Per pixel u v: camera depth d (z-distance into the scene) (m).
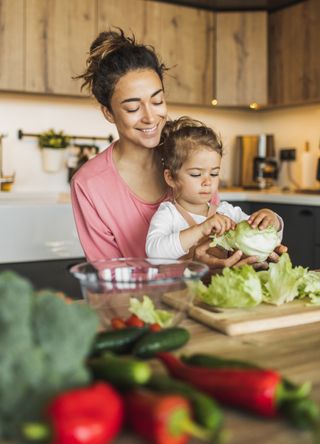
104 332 0.73
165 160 1.46
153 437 0.45
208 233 1.24
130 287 0.81
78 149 3.33
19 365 0.46
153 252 1.29
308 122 3.69
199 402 0.47
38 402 0.45
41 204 2.45
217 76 3.51
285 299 1.01
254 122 4.08
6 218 2.38
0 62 2.86
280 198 2.97
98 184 1.45
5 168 3.17
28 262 2.44
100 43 1.41
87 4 3.02
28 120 3.23
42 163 3.26
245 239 1.18
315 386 0.64
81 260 2.56
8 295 0.50
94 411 0.44
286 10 3.41
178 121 1.56
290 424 0.52
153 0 3.23
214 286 0.98
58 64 2.99
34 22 2.91
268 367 0.71
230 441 0.49
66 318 0.50
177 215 1.43
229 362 0.60
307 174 3.60
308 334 0.87
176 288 0.83
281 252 1.24
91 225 1.47
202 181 1.41
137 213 1.47
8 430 0.46
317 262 2.79
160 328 0.79
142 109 1.32
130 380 0.51
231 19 3.49
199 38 3.42
